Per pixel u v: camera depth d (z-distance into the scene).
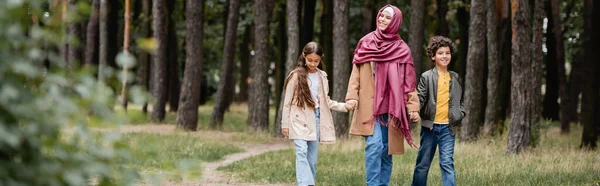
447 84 6.88
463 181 8.57
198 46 20.55
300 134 7.28
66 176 2.54
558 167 9.87
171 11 26.16
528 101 12.47
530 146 12.54
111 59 25.25
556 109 25.89
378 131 6.87
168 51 26.12
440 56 6.88
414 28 17.69
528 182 8.21
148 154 2.94
